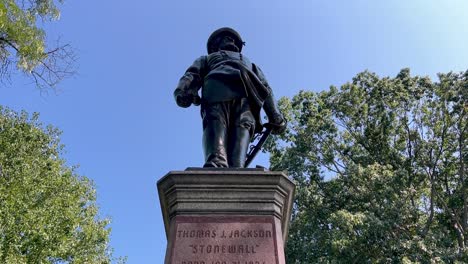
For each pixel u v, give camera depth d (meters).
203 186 4.63
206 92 5.73
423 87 23.61
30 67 9.01
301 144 23.50
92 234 18.56
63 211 17.91
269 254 4.23
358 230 18.39
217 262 4.16
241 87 5.77
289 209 5.00
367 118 23.91
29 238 15.86
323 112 23.86
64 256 17.38
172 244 4.27
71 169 20.19
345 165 22.94
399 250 17.58
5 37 8.61
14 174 17.16
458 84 23.06
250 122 5.69
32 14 8.96
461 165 22.72
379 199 19.52
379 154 23.27
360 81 24.53
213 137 5.39
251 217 4.48
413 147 23.50
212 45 6.57
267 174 4.71
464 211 21.75
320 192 22.25
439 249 17.86
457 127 23.17
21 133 18.70
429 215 22.95
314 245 20.19
